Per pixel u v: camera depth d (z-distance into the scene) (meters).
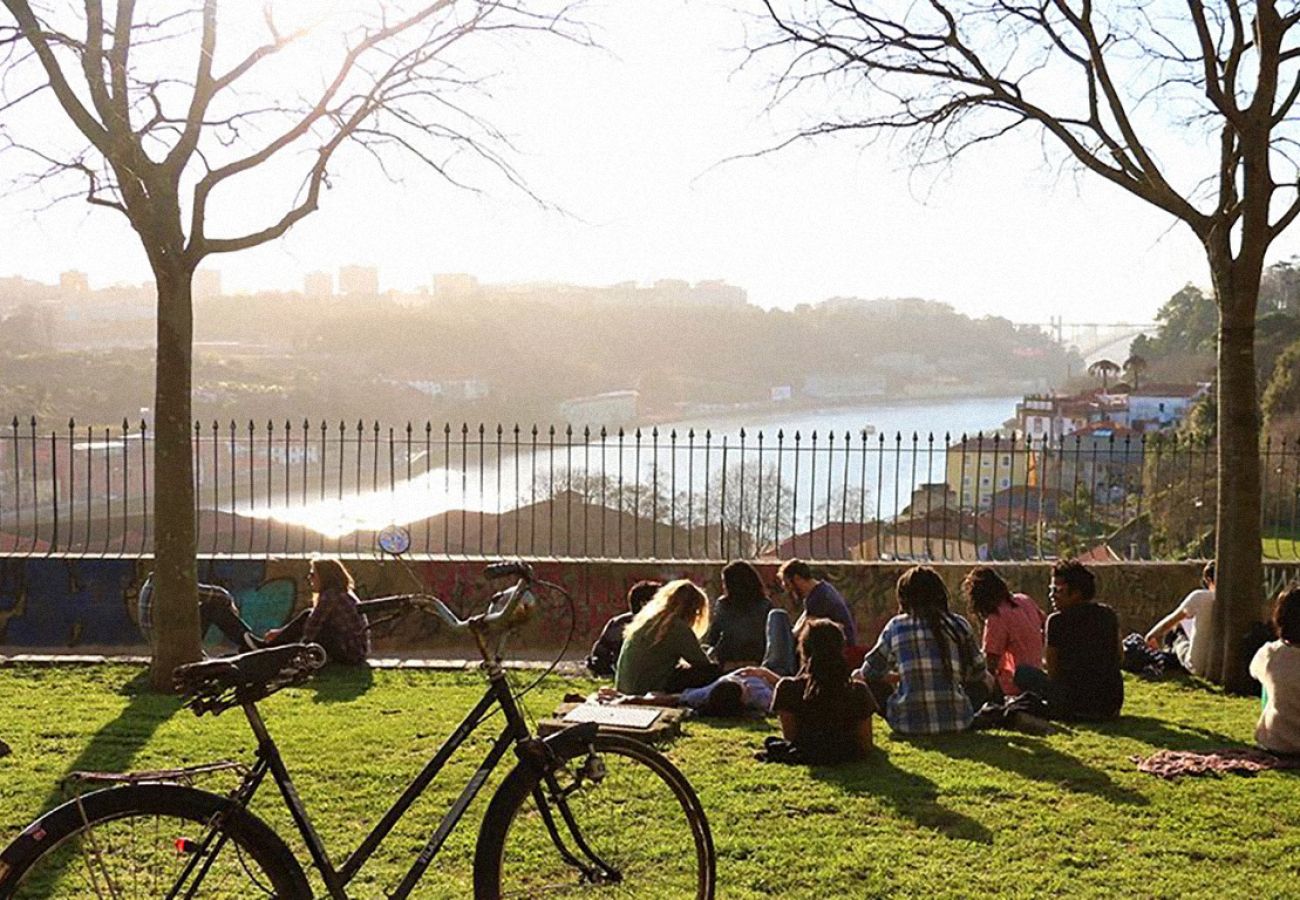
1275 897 4.78
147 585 10.84
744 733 7.47
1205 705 8.98
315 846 3.60
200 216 9.06
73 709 8.34
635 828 4.27
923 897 4.71
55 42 8.16
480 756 6.73
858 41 10.20
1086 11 9.45
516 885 4.21
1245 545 9.63
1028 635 8.55
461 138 9.92
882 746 7.18
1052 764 6.75
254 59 9.01
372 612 3.85
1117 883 4.91
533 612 3.95
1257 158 9.12
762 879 4.86
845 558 12.56
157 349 9.10
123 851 3.37
